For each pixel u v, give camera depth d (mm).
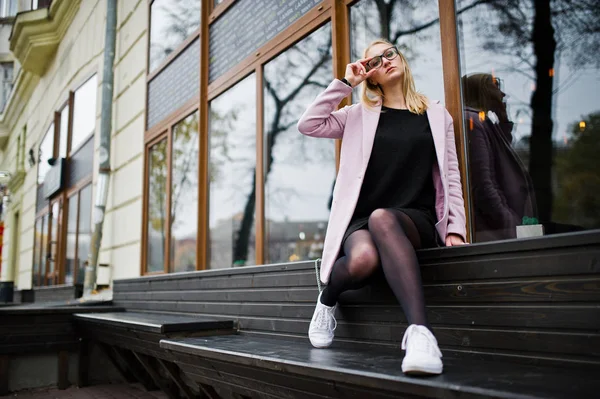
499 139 2832
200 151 5199
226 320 3443
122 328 3883
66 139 10383
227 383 2584
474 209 2666
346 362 1847
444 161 2131
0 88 19297
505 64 2943
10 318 4906
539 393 1258
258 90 4383
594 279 1543
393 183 2162
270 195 4332
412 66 3045
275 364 1997
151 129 6500
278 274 3035
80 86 9828
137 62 7156
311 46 3842
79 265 9094
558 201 2846
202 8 5312
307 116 2316
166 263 5789
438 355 1573
